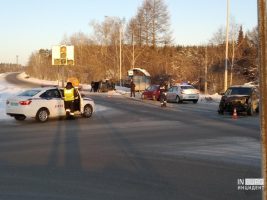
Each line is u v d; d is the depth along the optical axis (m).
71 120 22.31
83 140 14.86
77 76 90.19
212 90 64.31
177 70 76.50
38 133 16.86
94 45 88.81
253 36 65.25
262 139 4.61
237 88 26.42
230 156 11.58
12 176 9.12
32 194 7.67
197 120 22.39
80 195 7.61
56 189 8.02
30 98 21.00
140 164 10.52
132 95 48.62
